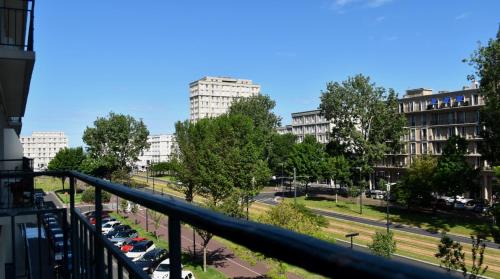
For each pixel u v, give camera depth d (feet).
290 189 273.13
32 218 27.02
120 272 7.70
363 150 211.41
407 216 175.63
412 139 259.60
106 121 287.89
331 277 2.31
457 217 170.91
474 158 223.92
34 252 23.82
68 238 15.42
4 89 34.06
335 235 139.33
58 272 17.63
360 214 183.11
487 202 120.37
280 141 295.69
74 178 13.58
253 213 165.48
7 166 40.01
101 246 9.66
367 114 209.05
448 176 177.37
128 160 296.30
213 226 3.70
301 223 84.58
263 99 306.76
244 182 110.11
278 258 2.78
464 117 231.71
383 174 275.80
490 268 101.19
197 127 198.39
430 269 2.02
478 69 139.23
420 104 256.32
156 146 593.01
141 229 148.36
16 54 27.37
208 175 107.55
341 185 246.88
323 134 372.79
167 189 244.22
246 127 195.52
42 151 599.57
